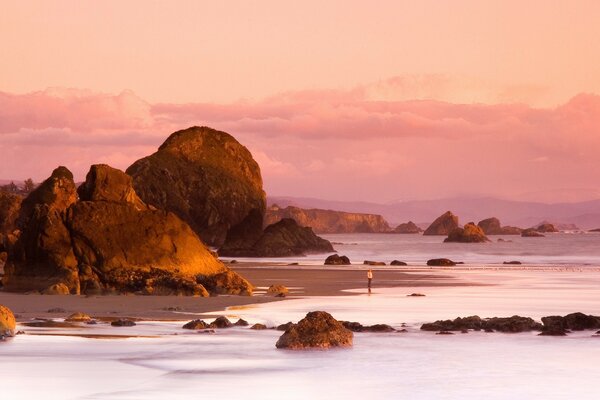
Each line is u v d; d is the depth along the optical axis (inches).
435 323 1828.2
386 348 1550.2
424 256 7623.0
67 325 1807.3
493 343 1619.1
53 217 2760.8
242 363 1384.1
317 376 1291.8
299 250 7229.3
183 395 1146.7
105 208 2802.7
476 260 6702.8
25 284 2704.2
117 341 1587.1
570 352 1521.9
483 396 1166.3
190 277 2723.9
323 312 1592.0
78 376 1262.3
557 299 2583.7
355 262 5994.1
